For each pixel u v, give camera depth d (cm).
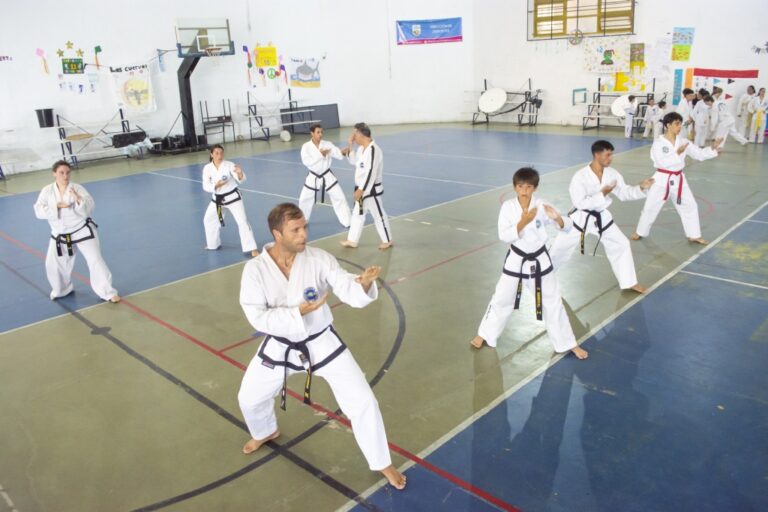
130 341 542
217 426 404
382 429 328
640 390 420
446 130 1911
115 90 1638
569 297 587
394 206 980
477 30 1984
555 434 375
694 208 715
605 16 1720
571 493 322
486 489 329
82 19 1560
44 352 528
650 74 1681
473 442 371
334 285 314
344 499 327
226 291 653
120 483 350
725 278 612
